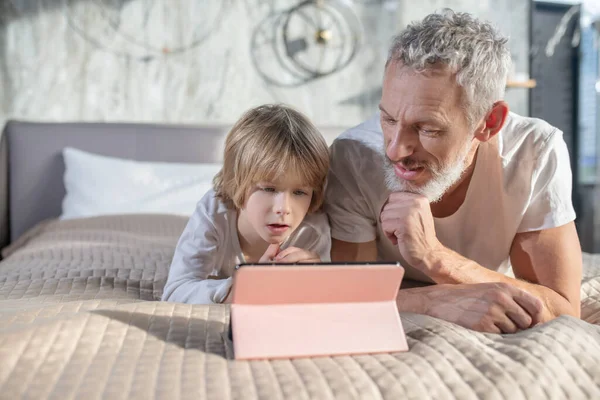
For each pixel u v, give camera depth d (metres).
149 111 2.76
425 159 0.98
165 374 0.59
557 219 1.14
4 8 2.58
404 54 0.93
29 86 2.62
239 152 1.06
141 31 2.73
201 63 2.80
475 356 0.67
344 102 3.00
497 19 3.17
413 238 1.03
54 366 0.60
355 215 1.20
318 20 2.94
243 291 0.68
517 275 1.20
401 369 0.63
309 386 0.58
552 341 0.72
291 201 1.05
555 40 3.25
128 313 0.78
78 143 2.58
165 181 2.47
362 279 0.71
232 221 1.16
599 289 1.33
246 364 0.64
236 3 2.83
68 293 1.25
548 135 1.15
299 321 0.70
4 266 1.56
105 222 2.10
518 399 0.60
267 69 2.89
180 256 1.15
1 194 2.56
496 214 1.15
